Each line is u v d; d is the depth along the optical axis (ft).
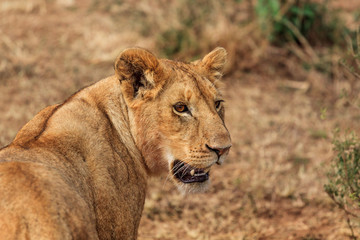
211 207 34.65
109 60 53.42
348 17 60.54
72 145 19.13
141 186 21.68
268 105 49.24
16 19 59.93
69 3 64.18
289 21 57.00
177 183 22.76
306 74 54.24
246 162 40.16
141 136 21.84
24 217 15.02
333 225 32.40
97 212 19.19
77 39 57.00
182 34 55.36
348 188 27.94
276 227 32.71
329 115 47.65
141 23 58.34
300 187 36.99
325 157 40.45
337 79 51.37
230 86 52.11
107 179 19.54
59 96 46.78
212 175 38.34
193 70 23.34
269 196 36.19
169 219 33.42
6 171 16.03
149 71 21.42
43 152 18.10
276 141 43.14
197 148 21.68
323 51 55.98
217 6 57.82
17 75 49.90
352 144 27.30
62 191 16.22
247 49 55.36
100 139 20.10
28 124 20.61
